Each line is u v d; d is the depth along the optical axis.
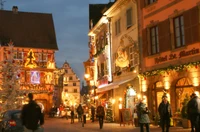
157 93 21.66
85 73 41.53
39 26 53.41
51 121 34.19
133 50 24.95
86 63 41.31
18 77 28.36
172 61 19.59
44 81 49.69
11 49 29.08
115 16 29.81
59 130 20.41
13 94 27.27
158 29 21.22
